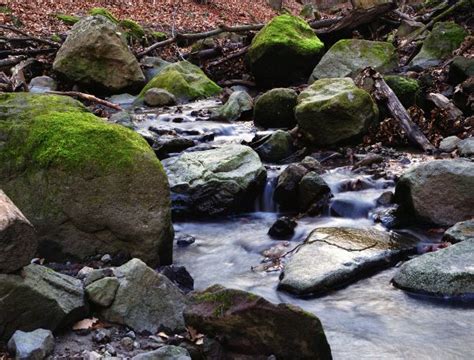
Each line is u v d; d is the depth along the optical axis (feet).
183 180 23.72
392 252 18.52
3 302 11.50
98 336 12.16
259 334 11.66
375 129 30.63
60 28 59.57
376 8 49.06
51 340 11.53
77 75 46.44
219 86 49.11
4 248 11.46
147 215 16.42
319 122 29.94
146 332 12.74
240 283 17.37
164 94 43.45
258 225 22.88
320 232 19.77
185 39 52.80
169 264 17.81
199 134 32.99
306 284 16.33
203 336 12.05
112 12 72.54
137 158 16.60
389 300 15.88
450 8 50.72
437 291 15.81
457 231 19.13
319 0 116.98
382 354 13.12
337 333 14.17
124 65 47.19
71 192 16.31
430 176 21.27
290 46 44.75
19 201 16.53
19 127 17.35
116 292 13.04
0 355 11.10
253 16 93.04
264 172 24.88
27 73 47.47
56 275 12.96
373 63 42.29
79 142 16.71
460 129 30.42
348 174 26.32
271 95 34.14
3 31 54.19
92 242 16.35
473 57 38.32
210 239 21.43
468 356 12.99
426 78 35.96
